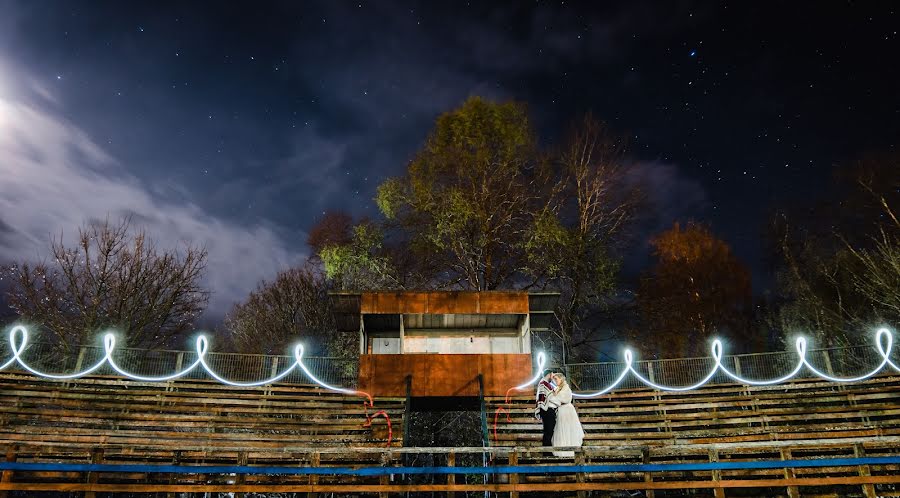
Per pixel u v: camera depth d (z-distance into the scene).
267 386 22.05
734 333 40.50
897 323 31.22
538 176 34.59
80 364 22.02
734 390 21.38
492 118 33.28
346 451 11.58
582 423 19.59
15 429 17.44
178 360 22.69
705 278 41.66
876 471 13.05
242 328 47.19
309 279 47.69
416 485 11.25
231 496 12.10
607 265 31.05
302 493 12.07
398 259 35.03
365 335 21.48
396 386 18.88
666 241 43.19
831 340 34.31
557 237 30.30
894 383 20.27
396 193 32.31
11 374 20.73
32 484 11.00
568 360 30.45
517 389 18.98
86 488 11.01
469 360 19.22
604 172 33.88
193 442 17.33
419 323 21.34
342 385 22.81
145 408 19.83
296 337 44.69
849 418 18.72
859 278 32.66
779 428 17.67
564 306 32.00
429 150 33.78
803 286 37.06
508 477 12.28
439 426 19.03
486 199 33.91
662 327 34.50
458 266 33.50
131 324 33.91
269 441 17.84
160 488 11.09
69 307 33.72
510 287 32.94
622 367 23.41
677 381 22.92
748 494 11.89
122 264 34.97
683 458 15.75
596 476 12.79
